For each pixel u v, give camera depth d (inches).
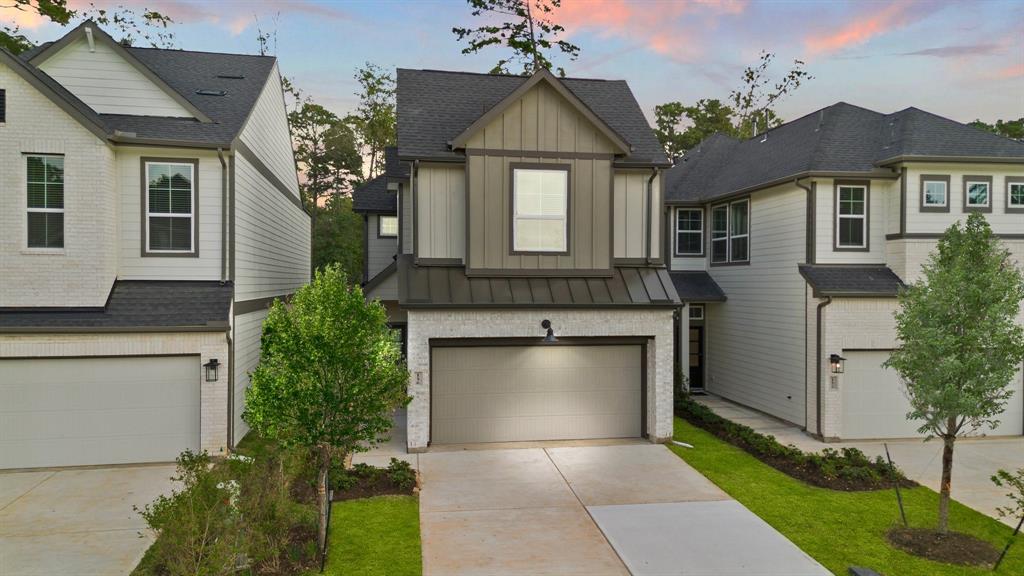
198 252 451.2
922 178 506.9
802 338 526.0
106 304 421.4
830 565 269.4
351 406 276.8
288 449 290.4
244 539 241.3
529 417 472.7
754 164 647.1
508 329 455.2
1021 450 470.6
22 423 400.8
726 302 662.5
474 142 469.7
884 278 511.5
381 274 645.9
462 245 482.3
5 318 402.3
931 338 295.0
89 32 462.0
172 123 468.8
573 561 271.1
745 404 623.8
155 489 361.4
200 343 419.8
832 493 361.1
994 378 287.0
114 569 257.8
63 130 413.1
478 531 302.5
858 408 502.0
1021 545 295.4
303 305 287.1
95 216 418.3
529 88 469.1
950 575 261.7
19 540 286.7
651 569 262.7
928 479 395.9
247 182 503.2
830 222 522.6
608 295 472.4
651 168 507.8
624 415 484.7
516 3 1131.9
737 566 266.8
